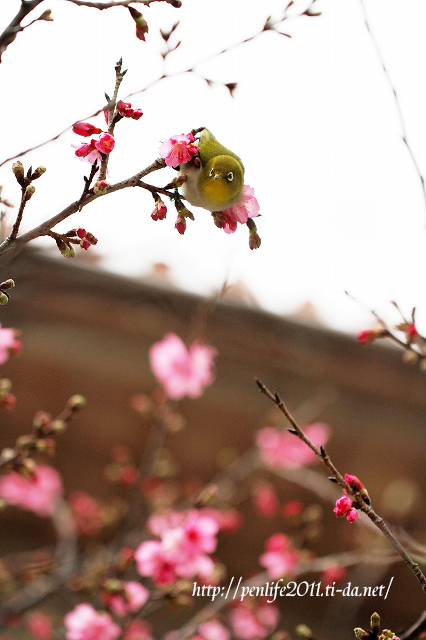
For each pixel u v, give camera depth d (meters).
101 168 1.63
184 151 1.69
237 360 5.27
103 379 5.14
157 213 1.67
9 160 1.87
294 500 5.42
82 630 3.12
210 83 1.99
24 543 5.36
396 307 2.80
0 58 1.75
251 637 3.90
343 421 5.43
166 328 4.95
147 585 3.62
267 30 2.03
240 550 5.52
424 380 5.25
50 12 1.74
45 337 4.84
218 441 5.38
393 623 5.51
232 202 1.81
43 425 2.67
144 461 4.27
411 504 4.96
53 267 4.29
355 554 3.70
